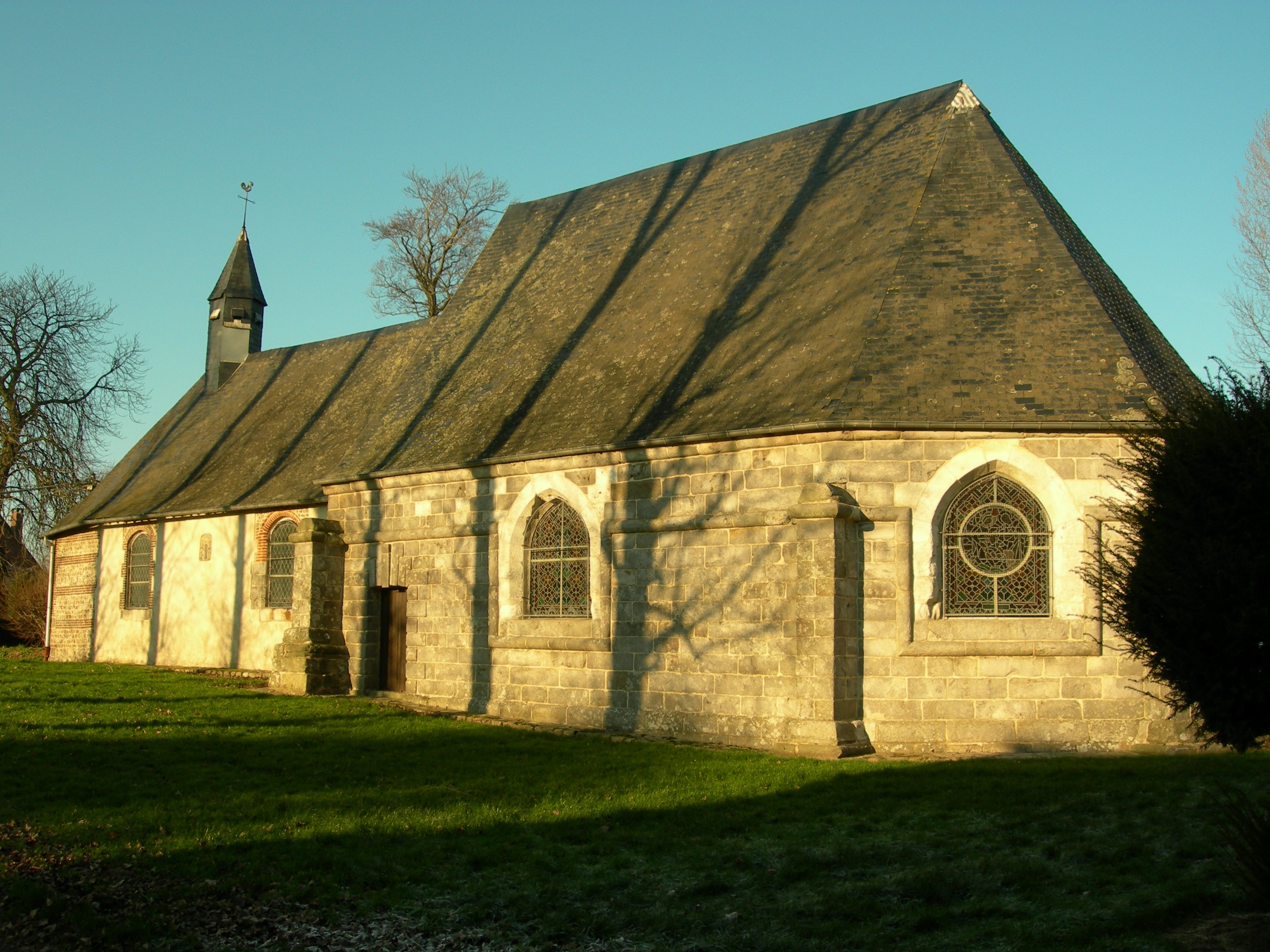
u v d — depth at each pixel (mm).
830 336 17672
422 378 25000
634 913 8492
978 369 16469
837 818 11234
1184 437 8945
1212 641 8469
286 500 27172
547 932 8086
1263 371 8984
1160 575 8773
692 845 10281
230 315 37906
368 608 22984
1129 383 16141
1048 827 10516
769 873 9438
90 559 35125
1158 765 13688
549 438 19828
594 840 10438
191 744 15344
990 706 15852
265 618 27953
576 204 26438
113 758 14016
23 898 8555
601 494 18859
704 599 17422
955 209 18781
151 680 25109
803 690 15773
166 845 9961
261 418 33219
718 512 17328
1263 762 13781
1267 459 8336
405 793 12273
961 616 16109
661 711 17750
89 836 10188
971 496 16281
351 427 28812
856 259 18859
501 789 12609
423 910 8539
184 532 31062
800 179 21828
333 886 8961
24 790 11891
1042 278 17594
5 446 37375
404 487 22375
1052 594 16047
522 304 24781
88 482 38469
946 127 20141
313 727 17547
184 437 35719
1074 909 8297
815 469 16328
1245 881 8000
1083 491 15977
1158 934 7730
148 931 7984
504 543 20250
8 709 18562
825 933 8016
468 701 20672
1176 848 9609
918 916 8320
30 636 42812
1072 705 15812
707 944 7895
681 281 21719
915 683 15922
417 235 45500
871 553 16141
